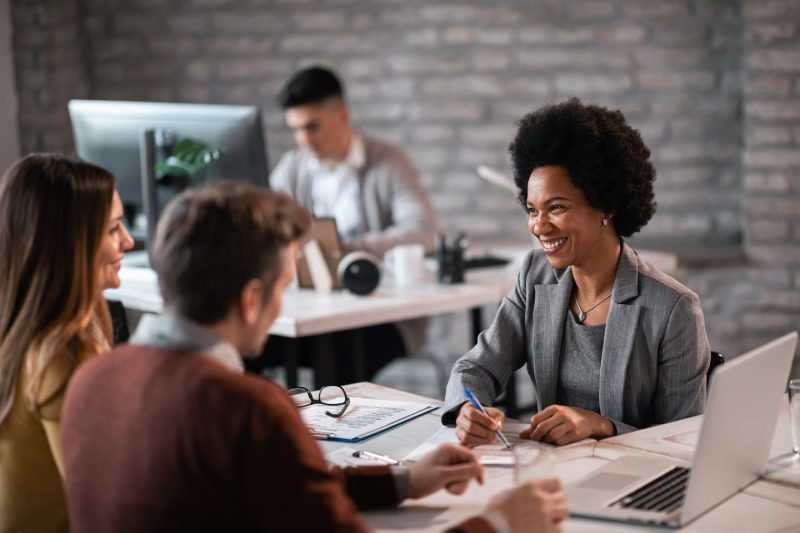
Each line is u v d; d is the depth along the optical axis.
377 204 3.78
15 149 4.52
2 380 1.57
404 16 4.44
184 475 1.14
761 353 1.44
